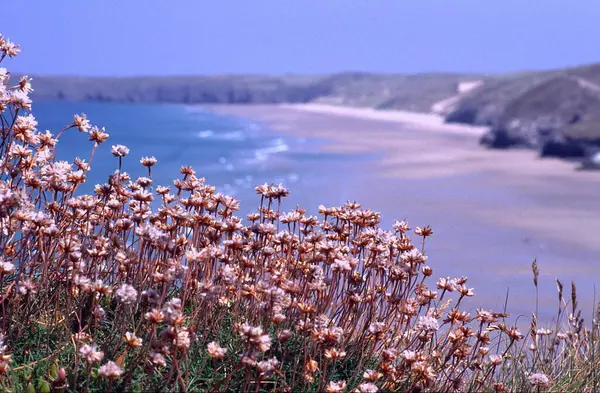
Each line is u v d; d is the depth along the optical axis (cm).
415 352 395
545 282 1544
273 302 366
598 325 528
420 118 18012
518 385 438
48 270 421
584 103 8375
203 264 438
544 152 6206
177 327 332
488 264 1756
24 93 407
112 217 452
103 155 6222
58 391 337
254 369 378
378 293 443
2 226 369
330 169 5119
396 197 3444
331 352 362
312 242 430
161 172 4847
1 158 414
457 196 3544
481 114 14212
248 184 4206
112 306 420
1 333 360
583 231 2517
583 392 439
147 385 347
